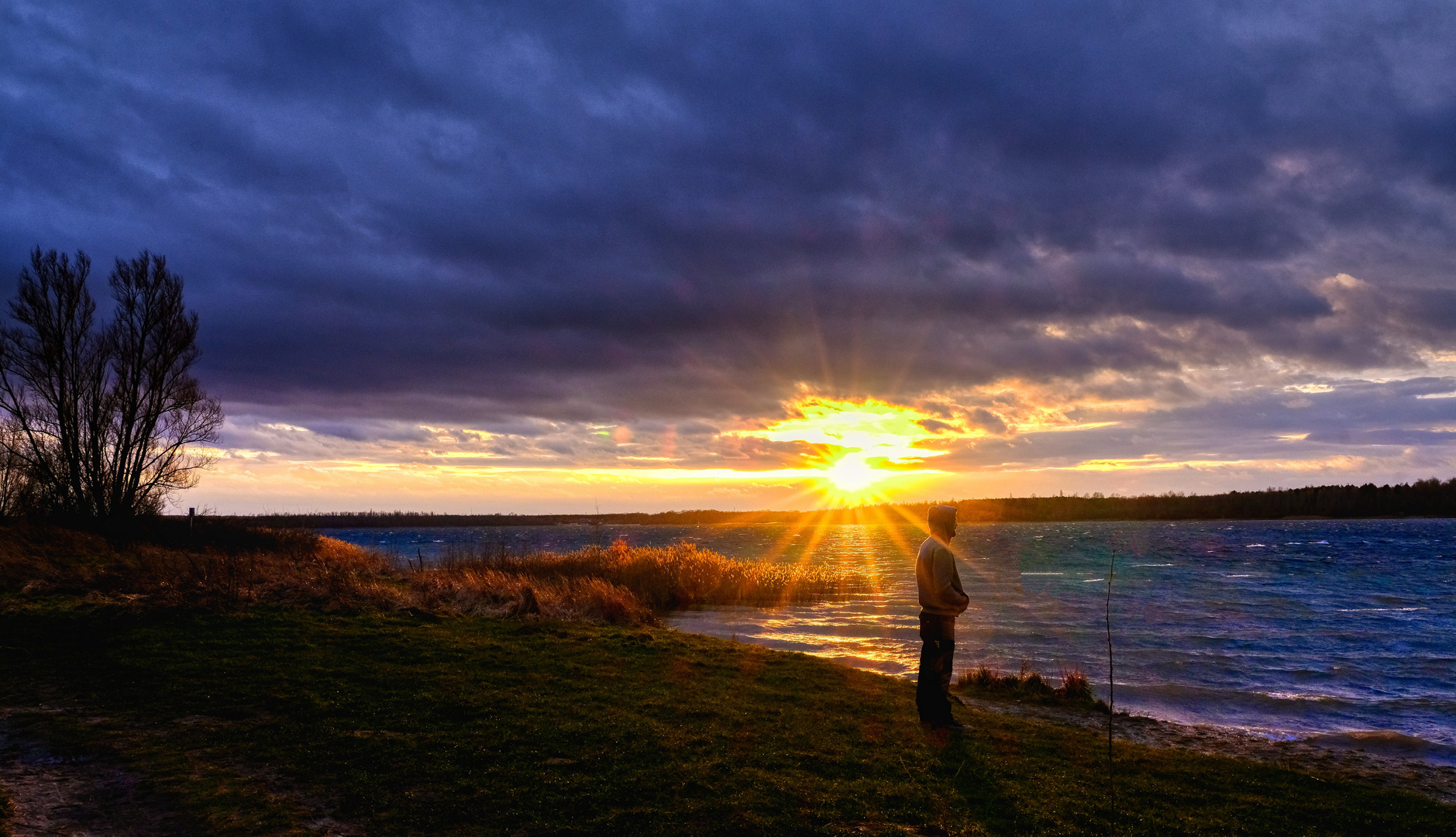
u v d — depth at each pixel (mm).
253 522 39156
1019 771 8211
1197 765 9242
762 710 10102
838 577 35062
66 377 34812
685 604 29562
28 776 7172
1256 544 89562
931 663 9828
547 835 6152
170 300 37375
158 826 6234
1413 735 12430
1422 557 64125
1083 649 20094
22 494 34375
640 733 8578
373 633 13234
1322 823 7434
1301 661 18719
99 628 12844
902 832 6355
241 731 8398
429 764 7520
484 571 26219
